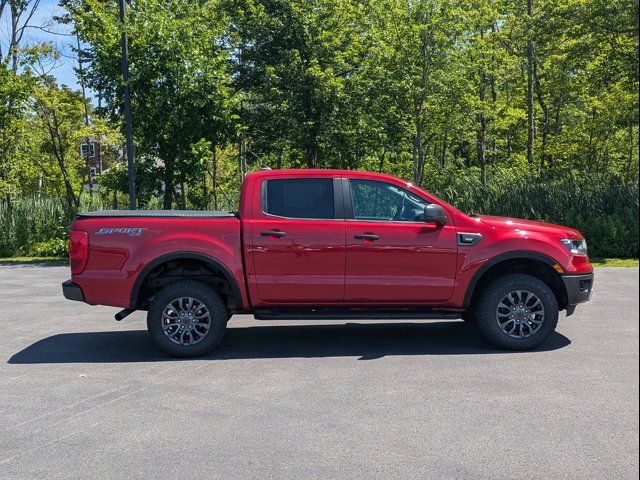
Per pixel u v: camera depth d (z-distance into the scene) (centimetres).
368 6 2247
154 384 522
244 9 2169
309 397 480
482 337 700
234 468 353
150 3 1764
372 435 400
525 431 403
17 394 497
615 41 1986
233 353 632
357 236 616
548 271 648
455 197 1814
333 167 2225
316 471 347
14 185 2062
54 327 782
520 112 2631
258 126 2166
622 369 548
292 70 1977
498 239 625
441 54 2019
